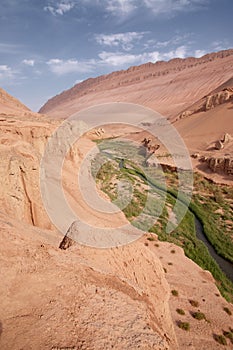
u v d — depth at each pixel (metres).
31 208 9.87
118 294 4.94
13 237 5.56
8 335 3.46
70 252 5.84
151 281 7.30
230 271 15.98
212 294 12.67
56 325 3.74
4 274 4.44
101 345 3.58
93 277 5.16
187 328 9.88
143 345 3.79
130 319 4.34
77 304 4.24
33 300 4.11
